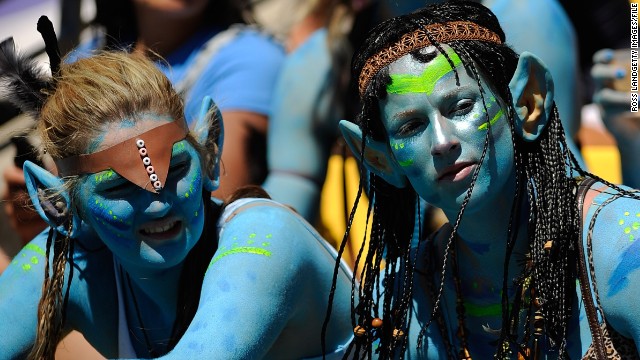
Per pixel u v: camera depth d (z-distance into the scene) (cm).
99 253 1009
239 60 1355
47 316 960
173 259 913
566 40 1188
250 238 945
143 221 902
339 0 1379
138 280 979
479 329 916
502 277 898
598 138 1461
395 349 934
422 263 939
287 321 959
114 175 895
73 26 1485
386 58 858
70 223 948
